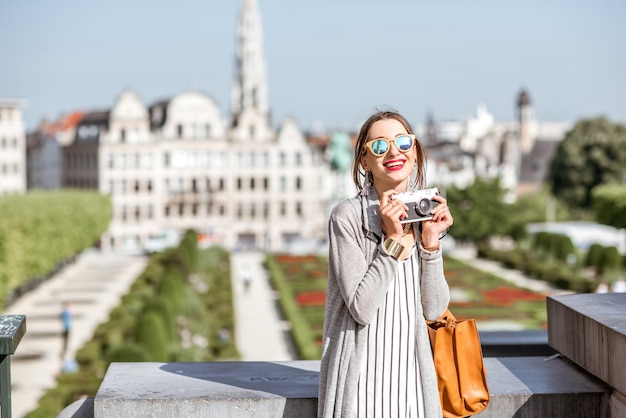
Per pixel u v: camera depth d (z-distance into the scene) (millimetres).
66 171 159000
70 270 104688
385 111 8680
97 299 80500
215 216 151500
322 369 8445
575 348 9703
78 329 64062
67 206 94312
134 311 59469
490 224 117188
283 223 153000
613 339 8898
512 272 97500
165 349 46156
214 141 150125
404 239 8320
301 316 65688
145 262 114562
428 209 8297
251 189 151875
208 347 54906
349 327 8336
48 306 76062
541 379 9547
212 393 8867
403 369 8328
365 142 8625
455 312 67625
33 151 176375
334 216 8469
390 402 8281
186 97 149500
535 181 197500
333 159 126625
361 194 8570
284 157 151875
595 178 148750
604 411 9195
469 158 191000
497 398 9102
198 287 82688
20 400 43094
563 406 9148
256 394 8836
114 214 149000
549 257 99312
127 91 148250
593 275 85812
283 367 9797
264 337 60625
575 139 149500
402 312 8344
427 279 8430
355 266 8266
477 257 113125
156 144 148750
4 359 8172
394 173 8461
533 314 67125
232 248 150625
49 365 51562
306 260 110625
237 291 85750
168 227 150250
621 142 146625
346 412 8266
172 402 8703
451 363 8617
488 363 10125
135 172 148750
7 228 64750
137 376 9453
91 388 37000
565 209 146750
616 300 10094
